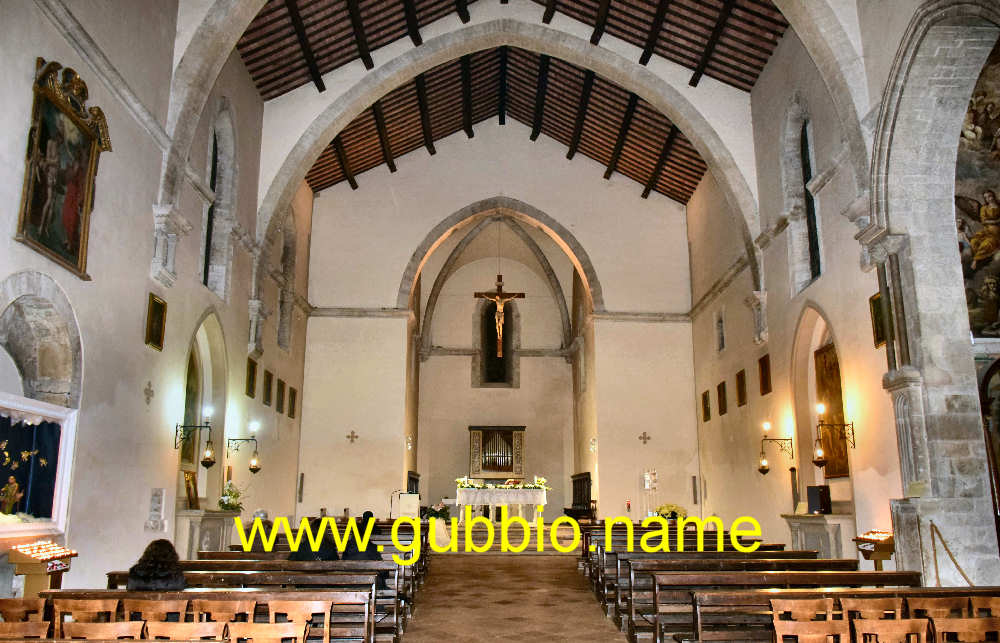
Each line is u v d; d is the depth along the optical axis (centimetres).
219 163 1600
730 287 2009
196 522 1284
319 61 1781
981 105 1099
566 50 1831
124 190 1084
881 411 1189
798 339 1519
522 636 941
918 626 548
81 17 958
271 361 1942
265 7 1534
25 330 916
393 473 2278
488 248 3175
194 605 573
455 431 3147
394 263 2402
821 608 606
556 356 3206
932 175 1116
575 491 2844
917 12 1020
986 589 687
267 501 1909
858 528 1262
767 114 1688
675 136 2073
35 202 843
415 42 1827
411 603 1074
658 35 1734
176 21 1262
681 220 2469
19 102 820
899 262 1119
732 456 1988
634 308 2417
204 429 1516
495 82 2234
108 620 595
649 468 2331
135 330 1123
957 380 1064
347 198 2434
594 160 2477
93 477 991
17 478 830
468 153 2469
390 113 2119
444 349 3198
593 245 2445
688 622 827
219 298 1520
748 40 1652
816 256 1506
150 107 1168
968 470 1040
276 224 1806
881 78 1146
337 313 2372
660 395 2375
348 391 2327
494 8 1836
